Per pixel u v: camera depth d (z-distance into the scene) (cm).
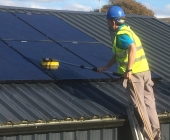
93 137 734
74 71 856
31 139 675
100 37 1059
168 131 834
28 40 940
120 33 729
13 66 816
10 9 1115
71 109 732
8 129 645
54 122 682
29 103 722
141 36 1148
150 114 750
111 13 751
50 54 896
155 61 1015
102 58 930
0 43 897
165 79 941
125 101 801
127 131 771
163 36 1178
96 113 734
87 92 809
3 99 717
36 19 1075
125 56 739
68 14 1181
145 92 757
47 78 802
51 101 746
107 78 862
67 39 998
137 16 1298
